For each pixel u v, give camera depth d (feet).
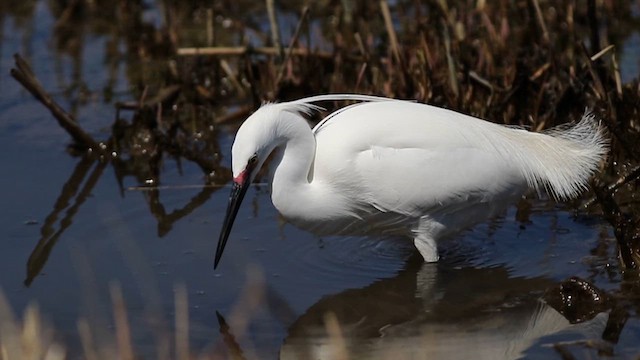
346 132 31.96
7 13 59.72
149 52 53.01
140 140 43.78
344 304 31.07
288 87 46.24
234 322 29.84
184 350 27.14
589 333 28.32
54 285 32.53
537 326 29.14
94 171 42.04
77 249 35.14
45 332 29.40
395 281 32.53
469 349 28.14
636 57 47.85
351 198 32.30
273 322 30.07
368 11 54.54
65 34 56.70
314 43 51.52
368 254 34.45
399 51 43.73
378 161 31.53
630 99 39.73
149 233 36.24
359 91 44.11
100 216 37.86
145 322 29.96
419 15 48.11
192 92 48.03
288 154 31.60
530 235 35.09
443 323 29.89
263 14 57.00
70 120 43.39
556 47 47.47
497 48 45.70
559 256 33.40
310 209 32.24
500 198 32.60
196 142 44.47
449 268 33.27
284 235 35.78
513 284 31.96
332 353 28.30
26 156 43.21
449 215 32.65
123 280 32.68
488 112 42.06
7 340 26.78
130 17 56.90
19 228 36.88
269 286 32.27
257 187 39.81
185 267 33.47
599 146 33.73
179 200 39.09
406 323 30.04
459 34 44.50
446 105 42.29
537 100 41.37
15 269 33.76
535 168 32.58
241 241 35.40
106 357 27.48
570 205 36.73
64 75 51.57
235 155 30.50
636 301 29.76
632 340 27.63
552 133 34.65
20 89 49.80
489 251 34.22
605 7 51.85
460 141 31.89
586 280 30.91
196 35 55.01
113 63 52.85
